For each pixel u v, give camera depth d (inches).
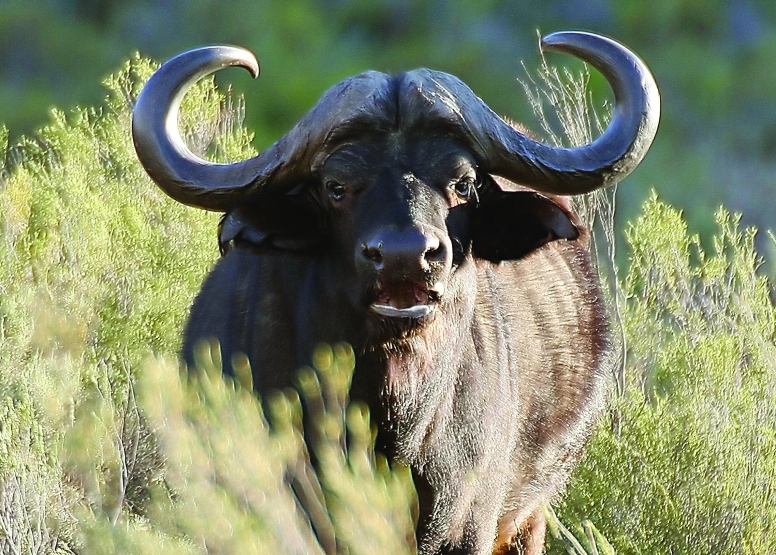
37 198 1241.4
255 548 761.0
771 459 1123.9
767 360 1176.8
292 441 838.5
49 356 1112.2
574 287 1185.4
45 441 975.6
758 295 1227.2
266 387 922.1
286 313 927.7
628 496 1121.4
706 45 4133.9
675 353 1213.1
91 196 1222.9
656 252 1309.1
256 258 963.3
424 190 852.6
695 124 3927.2
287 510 810.8
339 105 877.2
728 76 4010.8
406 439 912.9
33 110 3747.5
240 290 961.5
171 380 808.3
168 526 860.6
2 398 1010.1
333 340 900.0
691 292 1344.7
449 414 935.7
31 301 1136.8
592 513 1123.9
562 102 1598.2
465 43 4065.0
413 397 905.5
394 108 874.1
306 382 895.7
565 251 1202.6
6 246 1171.9
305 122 892.0
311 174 893.8
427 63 4020.7
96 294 1177.4
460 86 901.8
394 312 833.5
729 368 1164.5
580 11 4138.8
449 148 875.4
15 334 1077.8
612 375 1235.9
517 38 4109.3
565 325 1142.3
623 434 1151.0
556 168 923.4
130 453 1018.7
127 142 1333.7
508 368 1002.7
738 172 3654.0
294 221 912.3
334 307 896.9
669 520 1106.7
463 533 970.7
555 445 1121.4
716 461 1117.7
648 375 1325.0
